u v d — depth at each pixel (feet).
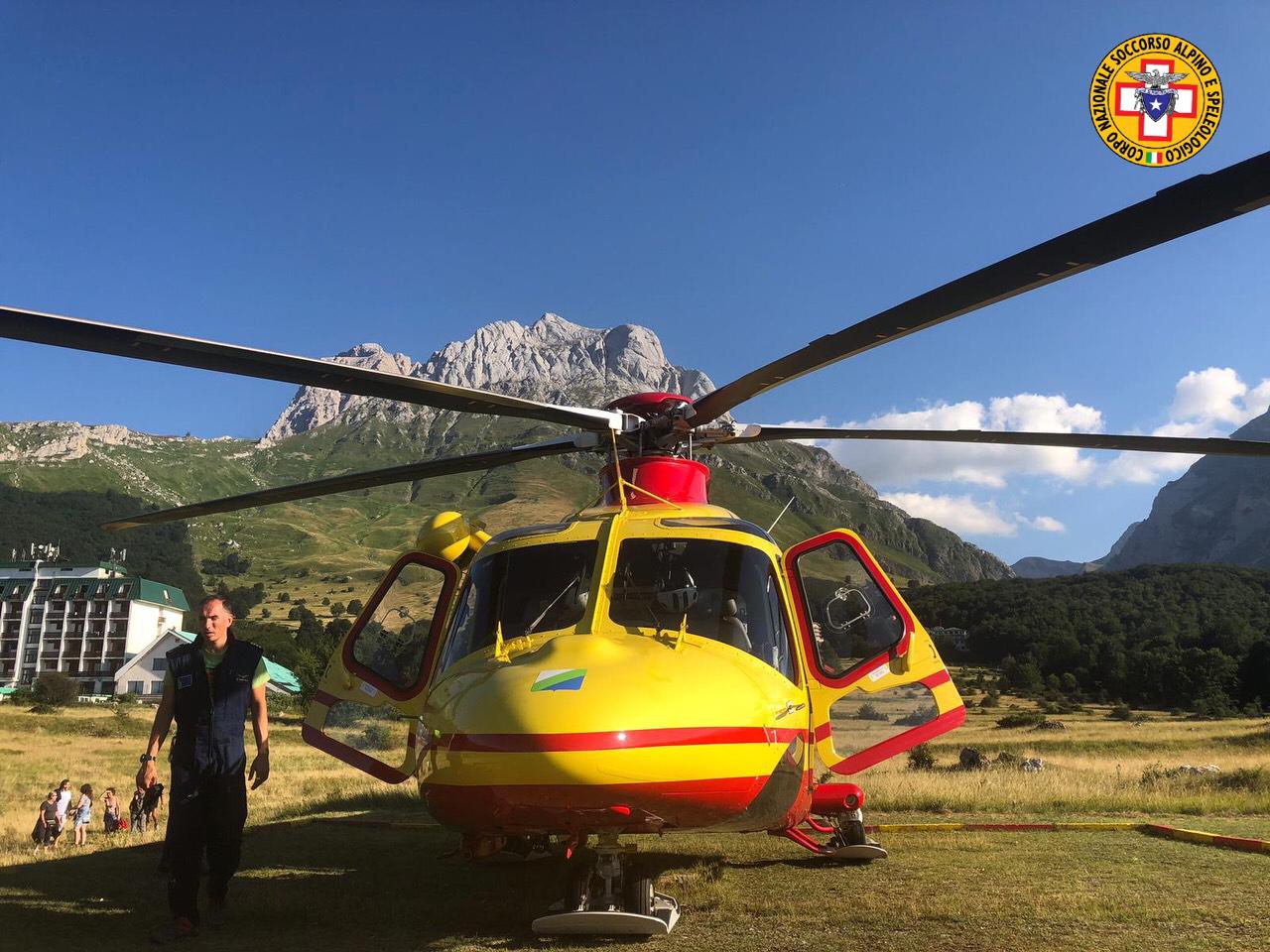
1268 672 318.45
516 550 18.61
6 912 18.34
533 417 19.47
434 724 14.89
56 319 13.26
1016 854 24.39
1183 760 114.01
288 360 15.16
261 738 18.30
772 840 27.04
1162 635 408.67
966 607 536.42
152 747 17.24
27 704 311.06
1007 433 21.29
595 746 13.24
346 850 27.61
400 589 21.58
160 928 16.52
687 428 21.31
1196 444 19.95
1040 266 12.66
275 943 16.08
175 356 14.94
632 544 18.12
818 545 20.72
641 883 15.92
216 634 17.39
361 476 22.12
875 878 21.38
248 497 21.98
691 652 15.94
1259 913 16.96
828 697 19.31
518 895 20.43
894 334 15.55
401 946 15.80
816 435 23.39
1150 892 19.01
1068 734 196.95
